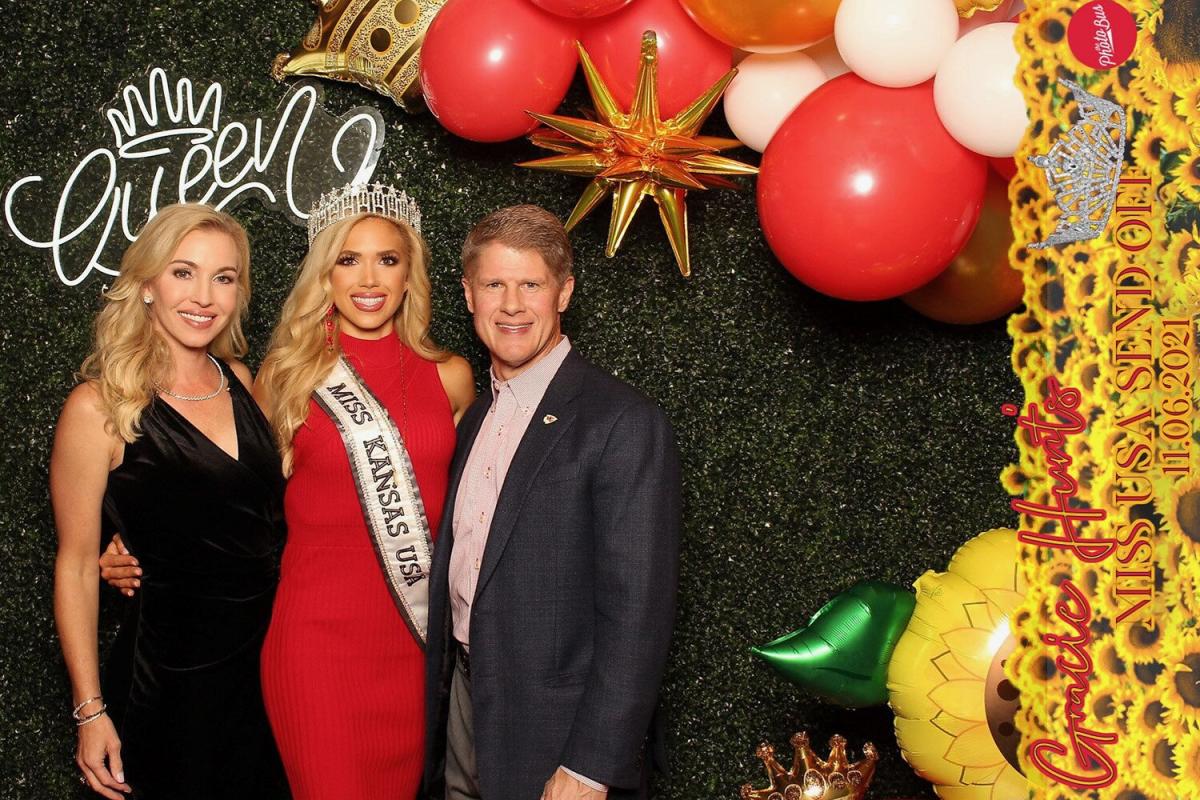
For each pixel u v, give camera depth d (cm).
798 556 265
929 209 199
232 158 247
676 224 232
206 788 210
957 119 197
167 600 205
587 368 199
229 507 205
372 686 209
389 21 230
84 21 246
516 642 188
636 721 183
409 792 215
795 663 213
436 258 255
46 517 251
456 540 202
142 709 207
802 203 201
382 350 219
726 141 224
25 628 252
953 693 202
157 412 202
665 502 188
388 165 253
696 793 266
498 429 200
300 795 207
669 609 187
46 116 246
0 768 252
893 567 265
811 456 264
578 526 189
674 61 217
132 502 201
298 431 212
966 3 203
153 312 204
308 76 247
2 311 249
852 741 265
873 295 210
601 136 218
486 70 214
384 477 210
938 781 209
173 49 247
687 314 261
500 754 188
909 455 264
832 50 229
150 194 247
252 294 253
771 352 262
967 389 264
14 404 250
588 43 221
